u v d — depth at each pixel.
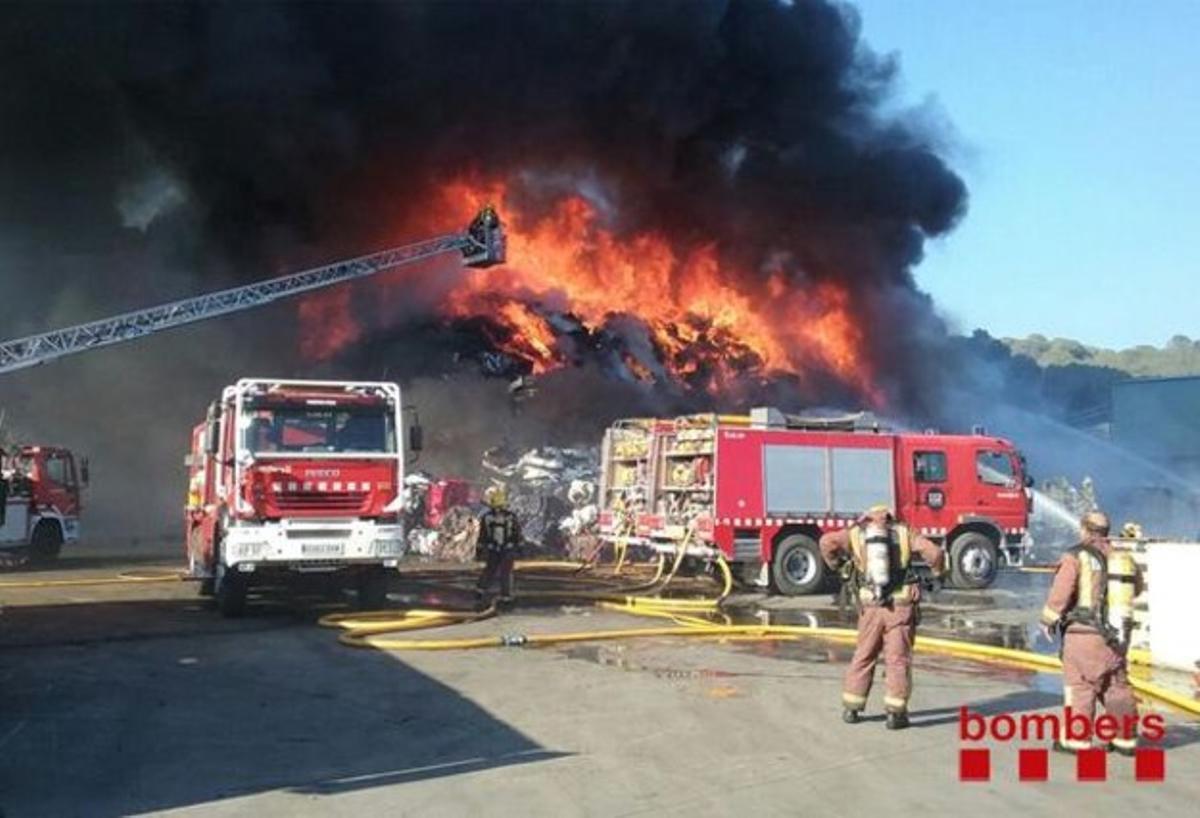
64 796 5.41
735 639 10.82
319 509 11.74
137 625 11.55
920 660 9.66
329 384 12.09
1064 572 6.34
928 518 16.30
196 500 14.48
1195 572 9.16
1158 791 5.55
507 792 5.47
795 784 5.62
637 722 7.03
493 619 12.22
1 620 11.95
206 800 5.35
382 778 5.74
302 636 10.80
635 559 19.23
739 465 15.39
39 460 20.23
